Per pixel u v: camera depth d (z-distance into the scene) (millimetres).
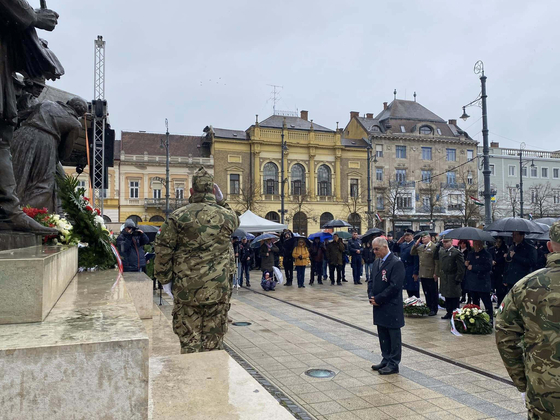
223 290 3646
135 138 44719
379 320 5574
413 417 4223
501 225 8781
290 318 9320
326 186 47781
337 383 5195
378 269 5641
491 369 5719
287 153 46031
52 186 6090
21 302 2166
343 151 48125
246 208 42562
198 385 2494
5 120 3910
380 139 48906
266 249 14430
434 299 9750
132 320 2232
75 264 4582
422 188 49250
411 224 48719
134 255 9953
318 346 6945
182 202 41688
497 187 51688
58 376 1767
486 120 15258
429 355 6402
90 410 1796
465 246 10273
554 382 1953
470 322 7668
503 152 52531
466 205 42188
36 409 1738
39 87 6148
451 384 5152
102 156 11750
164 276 3707
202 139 46562
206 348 3586
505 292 9562
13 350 1723
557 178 54062
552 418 1961
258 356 6371
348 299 12219
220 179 43875
